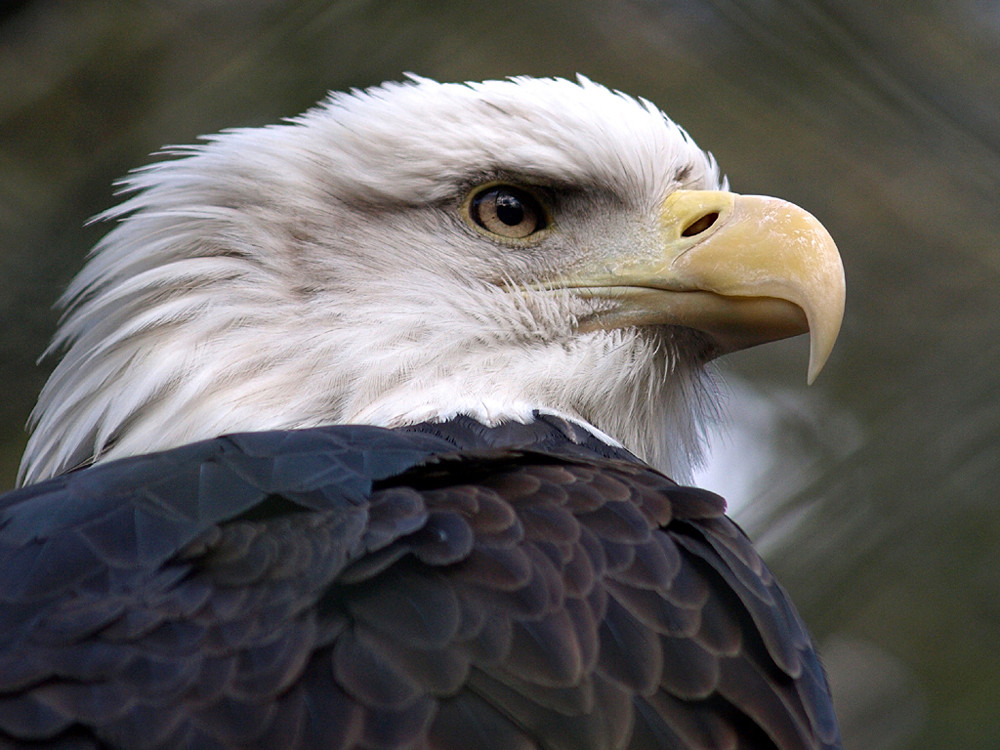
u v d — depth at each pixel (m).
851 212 15.61
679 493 6.79
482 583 5.84
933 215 15.67
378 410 8.09
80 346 8.40
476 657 5.63
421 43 14.29
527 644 5.71
